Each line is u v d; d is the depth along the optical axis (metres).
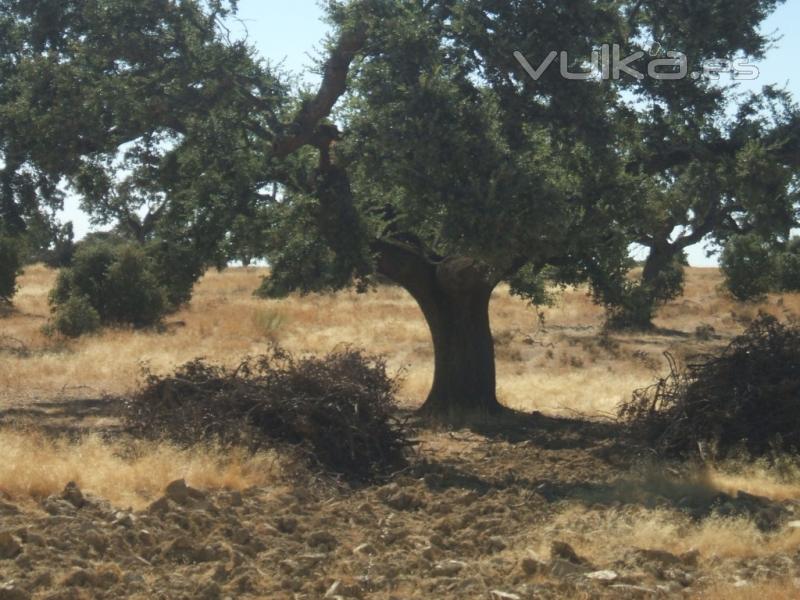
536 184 11.88
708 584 7.32
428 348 26.39
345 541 8.30
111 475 9.27
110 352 23.30
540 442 13.73
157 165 15.25
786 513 9.25
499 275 14.67
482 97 12.74
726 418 12.07
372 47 12.70
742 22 15.51
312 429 11.40
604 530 8.79
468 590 7.04
